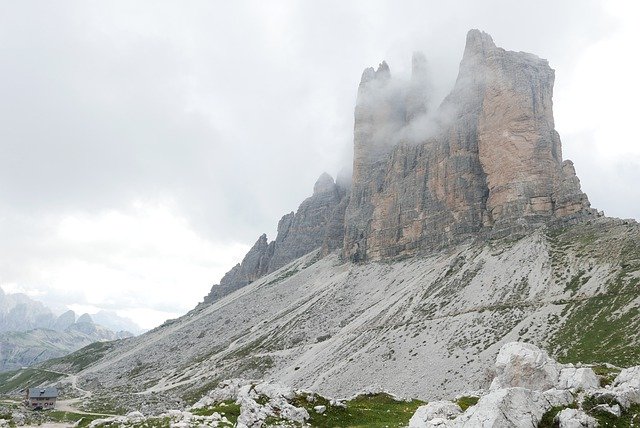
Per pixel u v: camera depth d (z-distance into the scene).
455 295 152.88
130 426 51.28
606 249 142.88
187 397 153.25
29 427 84.62
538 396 41.34
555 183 193.75
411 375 110.19
